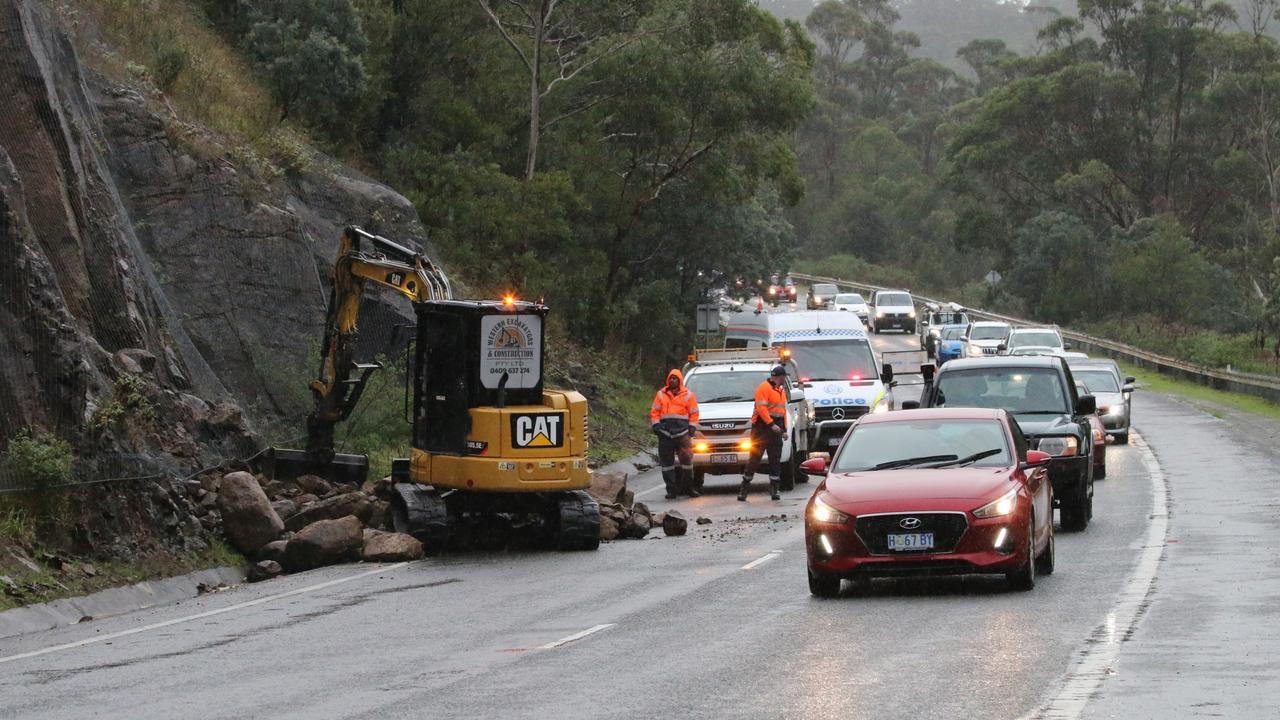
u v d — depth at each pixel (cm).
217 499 3130
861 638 1866
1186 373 10100
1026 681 1538
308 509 3241
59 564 2588
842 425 5050
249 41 6588
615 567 2830
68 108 3872
